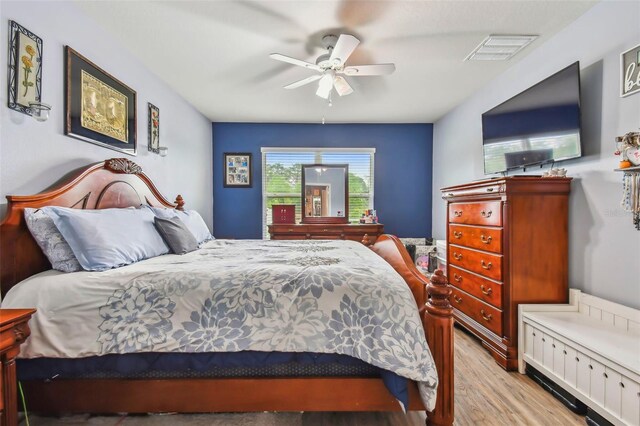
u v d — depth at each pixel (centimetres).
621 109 171
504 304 204
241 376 135
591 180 189
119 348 124
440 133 427
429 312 129
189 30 211
